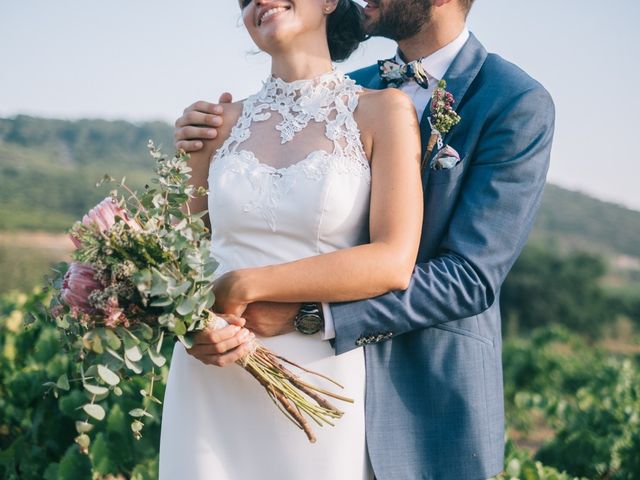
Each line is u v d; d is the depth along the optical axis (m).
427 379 2.89
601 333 33.50
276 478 2.82
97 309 2.52
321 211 2.80
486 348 2.99
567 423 7.94
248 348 2.70
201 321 2.62
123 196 2.76
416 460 2.84
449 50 3.23
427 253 2.97
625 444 7.04
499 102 3.01
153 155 2.75
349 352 2.83
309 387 2.74
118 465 5.04
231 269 2.90
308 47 2.99
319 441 2.80
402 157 2.82
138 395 5.26
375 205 2.80
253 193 2.86
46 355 6.06
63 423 5.43
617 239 63.88
